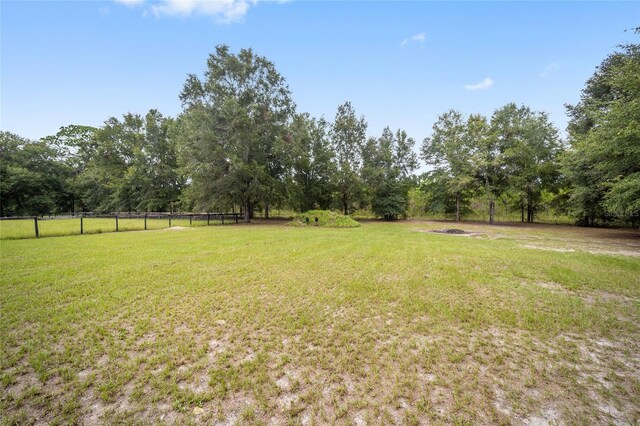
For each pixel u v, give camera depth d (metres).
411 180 30.81
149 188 34.72
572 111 21.45
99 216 29.31
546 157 25.97
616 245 11.12
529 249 9.73
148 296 4.63
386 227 20.14
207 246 9.62
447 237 13.46
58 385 2.41
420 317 3.94
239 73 21.53
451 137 28.48
